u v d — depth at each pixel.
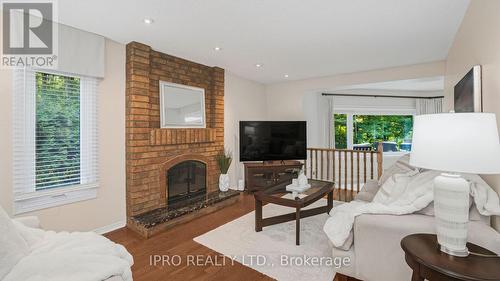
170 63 3.49
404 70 3.99
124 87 2.99
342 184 5.30
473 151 1.15
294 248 2.38
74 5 2.07
